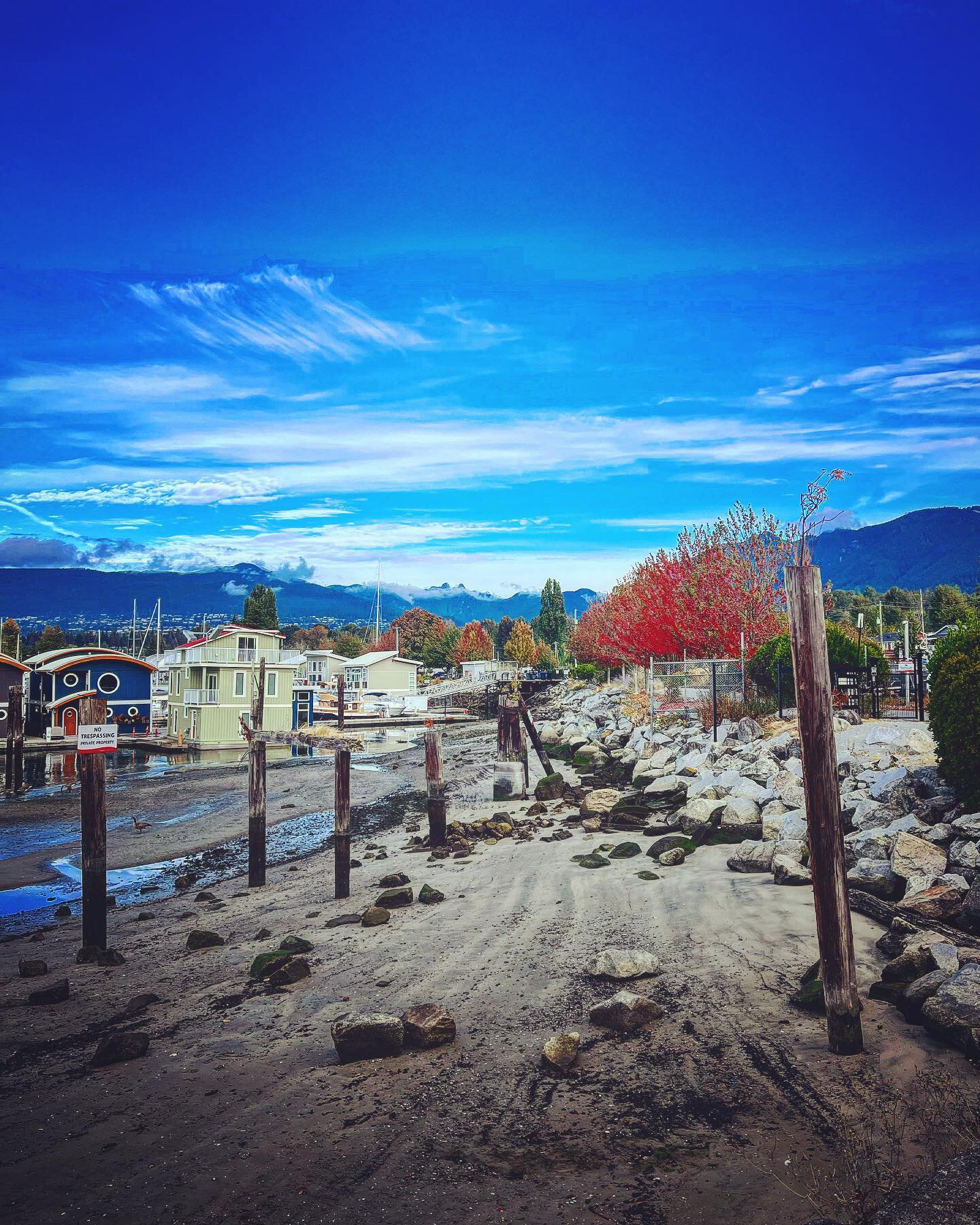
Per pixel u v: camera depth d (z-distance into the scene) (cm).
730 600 3259
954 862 846
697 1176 418
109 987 888
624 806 1653
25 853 2152
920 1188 339
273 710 6103
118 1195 436
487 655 13812
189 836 2334
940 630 8012
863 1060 523
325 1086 559
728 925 845
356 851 1809
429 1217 398
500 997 714
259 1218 406
